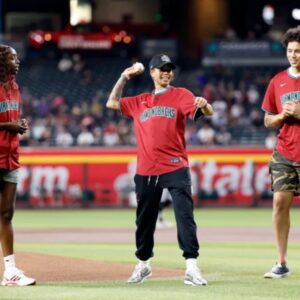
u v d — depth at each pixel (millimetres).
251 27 82500
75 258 19047
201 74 65062
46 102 60875
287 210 16469
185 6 77875
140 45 67562
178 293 14328
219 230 29531
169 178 15453
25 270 17266
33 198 42031
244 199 41875
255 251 22391
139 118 15719
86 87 64875
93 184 42062
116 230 30031
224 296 14062
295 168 16328
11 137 15281
